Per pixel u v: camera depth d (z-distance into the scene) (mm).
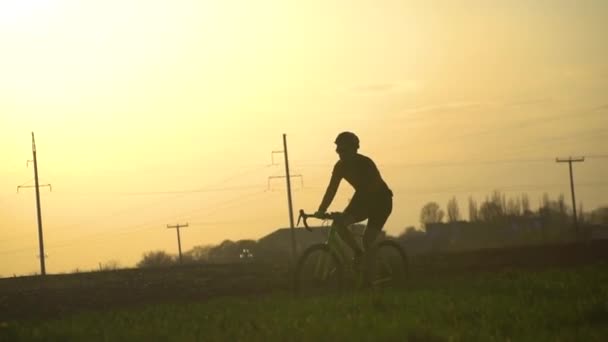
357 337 14562
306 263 22484
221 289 29812
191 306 21469
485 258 38875
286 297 22125
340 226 22703
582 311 16469
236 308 20078
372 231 23094
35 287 41594
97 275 51062
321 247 22609
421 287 23000
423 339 14508
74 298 29234
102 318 20062
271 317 17547
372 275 23141
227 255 178000
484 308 17469
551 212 173750
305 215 22984
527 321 15750
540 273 25312
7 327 19000
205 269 45125
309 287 22531
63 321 19969
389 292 21344
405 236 148125
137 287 31984
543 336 14383
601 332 14422
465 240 166750
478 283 23000
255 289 29328
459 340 14172
